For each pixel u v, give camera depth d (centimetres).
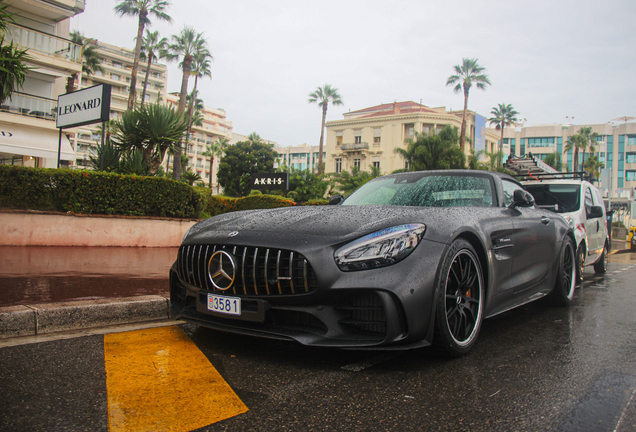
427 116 4656
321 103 4897
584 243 568
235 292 230
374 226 227
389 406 179
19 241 692
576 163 5759
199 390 193
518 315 373
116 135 1098
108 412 168
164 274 474
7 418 160
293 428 158
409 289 211
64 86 2016
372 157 4962
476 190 334
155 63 6819
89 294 345
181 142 1141
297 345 264
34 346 249
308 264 215
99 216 773
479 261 264
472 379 211
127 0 3028
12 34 1789
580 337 296
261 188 2620
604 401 187
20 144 1702
